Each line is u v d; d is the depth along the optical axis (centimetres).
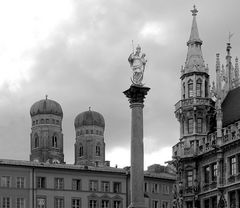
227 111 10906
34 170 13588
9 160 13775
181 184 11069
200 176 10844
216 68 11550
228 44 11806
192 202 10856
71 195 13812
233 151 9912
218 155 10244
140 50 6775
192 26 11662
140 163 6531
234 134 9925
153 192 14425
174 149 11475
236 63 11725
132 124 6612
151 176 14475
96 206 14000
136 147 6550
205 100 11156
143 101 6681
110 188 14200
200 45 11562
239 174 9694
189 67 11369
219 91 11412
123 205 14225
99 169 14325
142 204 6456
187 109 11181
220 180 10162
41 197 13525
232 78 11625
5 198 13188
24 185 13438
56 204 13638
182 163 11106
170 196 14700
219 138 10269
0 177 13238
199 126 11131
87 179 14050
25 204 13350
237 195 9719
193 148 11006
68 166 14100
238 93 11062
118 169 14700
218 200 10156
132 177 6531
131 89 6619
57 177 13775
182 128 11281
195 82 11256
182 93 11438
